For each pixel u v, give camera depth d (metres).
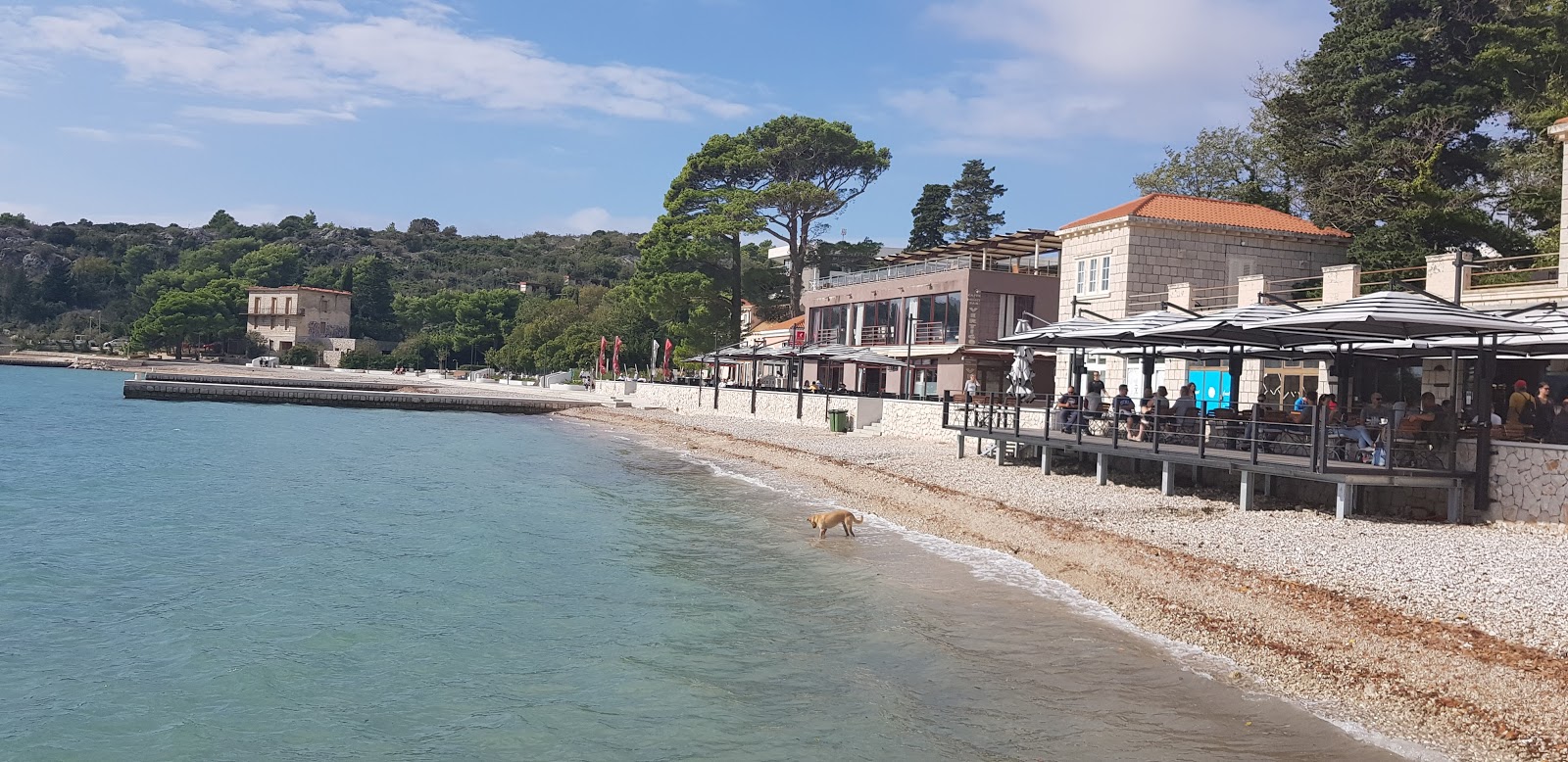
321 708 10.73
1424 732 9.71
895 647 12.81
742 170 76.12
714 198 75.88
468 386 96.06
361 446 41.97
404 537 20.75
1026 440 28.80
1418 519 19.69
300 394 70.12
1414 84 47.84
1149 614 14.28
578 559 18.56
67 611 14.52
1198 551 16.97
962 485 26.39
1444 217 41.81
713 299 77.62
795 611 14.66
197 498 25.98
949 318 53.78
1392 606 13.10
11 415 54.66
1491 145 47.62
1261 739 9.62
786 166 73.81
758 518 23.61
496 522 22.80
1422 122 46.31
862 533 21.56
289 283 180.38
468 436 48.38
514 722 10.31
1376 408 21.28
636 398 75.31
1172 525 19.56
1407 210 42.41
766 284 80.44
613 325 99.69
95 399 70.44
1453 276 28.66
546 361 105.81
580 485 29.98
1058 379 43.09
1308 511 20.72
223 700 10.95
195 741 9.84
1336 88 49.78
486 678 11.68
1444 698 10.27
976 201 104.38
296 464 34.31
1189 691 11.09
